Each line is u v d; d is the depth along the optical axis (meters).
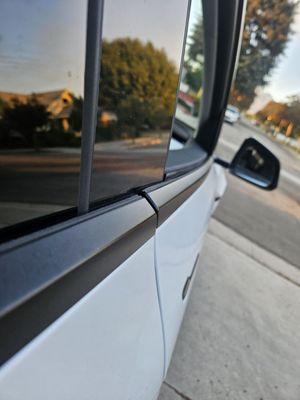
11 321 0.40
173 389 1.98
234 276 3.40
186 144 1.81
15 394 0.42
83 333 0.55
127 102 0.62
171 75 0.76
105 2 0.49
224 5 1.43
